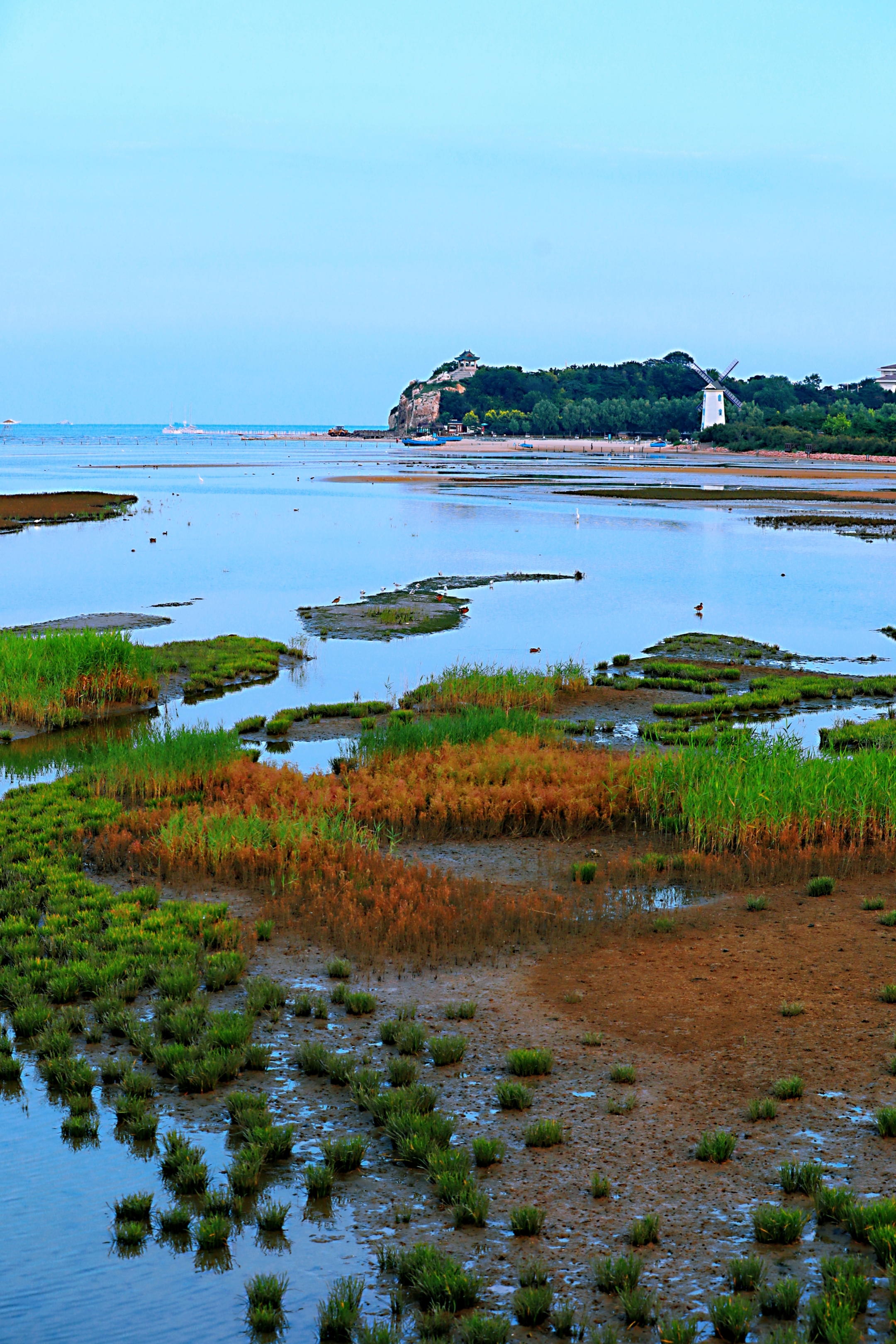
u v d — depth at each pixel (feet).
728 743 75.87
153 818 62.64
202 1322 25.20
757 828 60.34
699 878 55.62
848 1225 27.25
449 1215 28.71
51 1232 28.40
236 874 56.24
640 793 66.54
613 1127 32.48
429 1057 37.35
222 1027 38.22
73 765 79.15
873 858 58.65
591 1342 23.75
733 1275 25.62
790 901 52.85
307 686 106.93
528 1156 31.09
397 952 46.65
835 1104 33.30
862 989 41.68
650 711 97.14
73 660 97.66
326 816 62.23
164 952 45.47
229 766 72.28
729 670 111.45
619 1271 25.62
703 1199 28.86
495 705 94.58
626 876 56.18
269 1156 31.48
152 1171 31.22
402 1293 26.02
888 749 79.15
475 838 63.62
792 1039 37.68
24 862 56.80
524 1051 36.04
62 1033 38.47
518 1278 26.22
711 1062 36.32
